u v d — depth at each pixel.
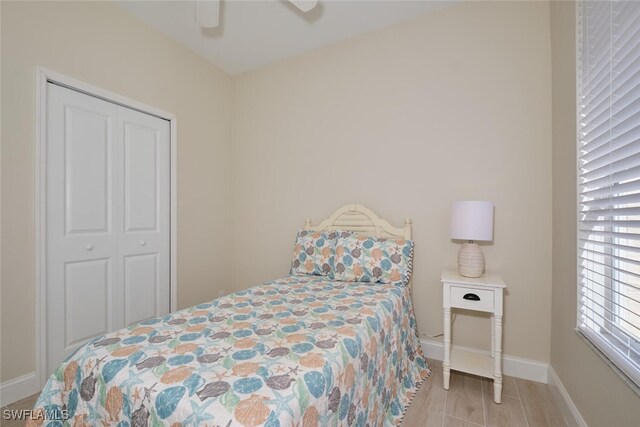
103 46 2.17
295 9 2.28
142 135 2.47
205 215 3.01
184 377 0.90
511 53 2.06
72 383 1.03
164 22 2.44
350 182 2.63
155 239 2.58
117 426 0.89
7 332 1.73
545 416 1.60
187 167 2.82
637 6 1.03
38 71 1.84
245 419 0.73
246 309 1.56
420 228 2.34
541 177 1.96
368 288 2.01
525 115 2.01
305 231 2.65
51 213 1.93
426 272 2.31
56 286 1.95
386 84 2.48
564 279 1.69
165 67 2.61
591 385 1.32
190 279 2.86
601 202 1.28
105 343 1.12
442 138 2.26
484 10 2.14
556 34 1.84
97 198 2.18
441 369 2.10
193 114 2.87
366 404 1.26
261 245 3.12
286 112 2.98
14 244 1.76
